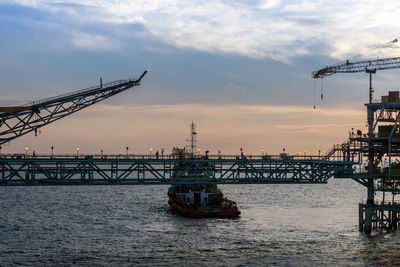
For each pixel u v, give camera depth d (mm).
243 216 124375
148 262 76750
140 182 89438
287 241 92062
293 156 96438
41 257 79500
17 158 84250
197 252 83188
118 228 105562
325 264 76062
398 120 98938
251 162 93438
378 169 102562
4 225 108875
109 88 101062
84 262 76562
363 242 91000
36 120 95000
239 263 76375
